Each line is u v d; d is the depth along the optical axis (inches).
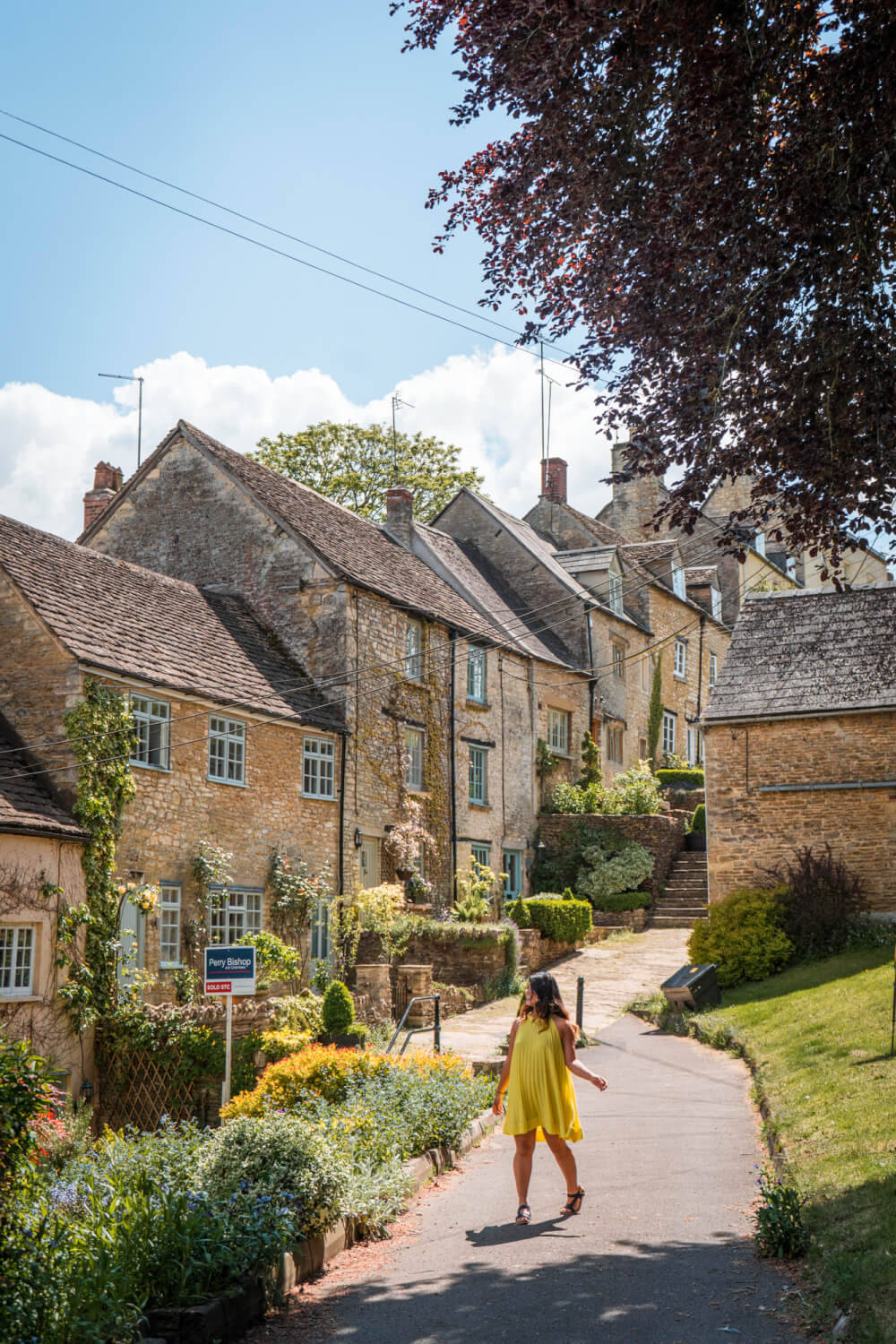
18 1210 241.0
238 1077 685.9
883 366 342.6
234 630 979.9
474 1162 432.8
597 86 337.7
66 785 717.9
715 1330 238.1
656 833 1257.4
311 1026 745.6
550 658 1337.4
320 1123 387.2
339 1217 331.9
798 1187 316.2
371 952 924.6
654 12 311.7
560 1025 339.3
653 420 366.0
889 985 655.8
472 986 916.6
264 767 891.4
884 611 994.1
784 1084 477.4
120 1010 702.5
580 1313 254.2
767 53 321.4
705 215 335.3
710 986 786.2
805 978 799.7
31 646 743.1
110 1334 230.1
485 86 348.5
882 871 903.7
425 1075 483.2
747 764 957.8
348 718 985.5
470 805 1159.0
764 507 378.3
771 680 977.5
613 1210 340.8
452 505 1524.4
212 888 816.9
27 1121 225.8
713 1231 311.7
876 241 344.8
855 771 924.0
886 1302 224.8
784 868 931.3
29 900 661.3
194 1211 279.1
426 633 1120.8
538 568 1456.7
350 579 1003.3
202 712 830.5
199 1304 254.2
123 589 889.5
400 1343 245.9
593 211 357.4
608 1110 505.4
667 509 374.9
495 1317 256.2
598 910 1207.6
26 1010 651.5
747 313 347.9
